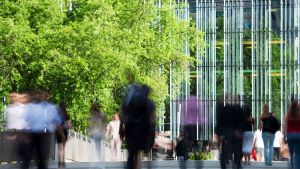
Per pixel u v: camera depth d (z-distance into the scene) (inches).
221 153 1135.6
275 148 2177.7
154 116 890.7
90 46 2568.9
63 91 2586.1
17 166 1448.1
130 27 2891.2
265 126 1521.9
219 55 4264.3
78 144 2389.3
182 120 1107.9
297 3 4190.5
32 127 1034.1
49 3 2583.7
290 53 4195.4
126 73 2726.4
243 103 4224.9
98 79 2596.0
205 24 4284.0
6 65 2500.0
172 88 3417.8
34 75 2586.1
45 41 2539.4
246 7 4252.0
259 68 4232.3
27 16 2549.2
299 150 1103.6
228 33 4269.2
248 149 1491.1
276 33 4224.9
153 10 2910.9
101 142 1396.4
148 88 898.7
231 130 1101.1
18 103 1074.7
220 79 4247.0
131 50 2733.8
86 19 2598.4
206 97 4220.0
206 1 4279.0
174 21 3068.4
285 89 4200.3
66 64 2529.5
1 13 2544.3
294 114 1093.1
